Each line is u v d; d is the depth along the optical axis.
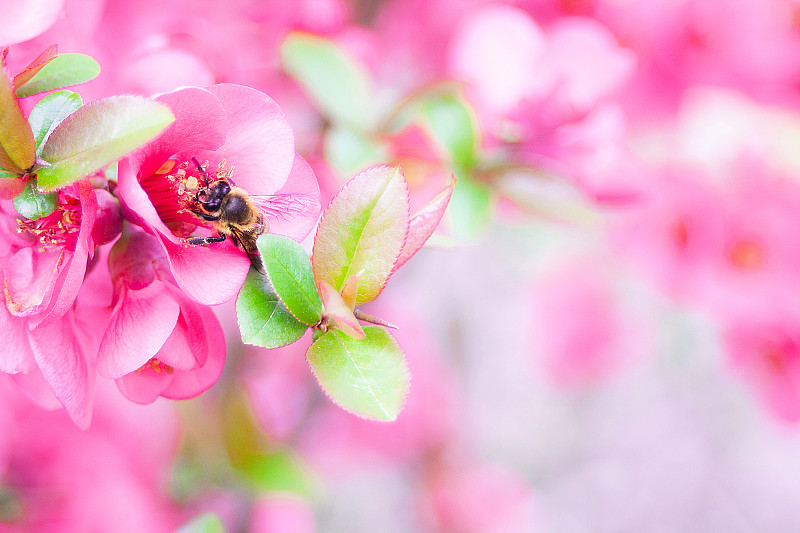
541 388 1.49
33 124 0.46
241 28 0.57
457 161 0.54
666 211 0.65
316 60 0.55
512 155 0.55
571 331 1.05
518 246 1.46
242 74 0.56
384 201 0.46
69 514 0.62
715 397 1.49
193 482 0.64
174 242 0.45
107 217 0.46
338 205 0.46
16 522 0.61
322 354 0.46
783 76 0.66
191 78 0.50
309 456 0.86
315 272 0.46
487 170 0.54
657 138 0.69
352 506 1.35
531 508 1.29
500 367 1.48
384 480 1.37
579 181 0.55
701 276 0.64
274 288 0.45
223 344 0.47
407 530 1.32
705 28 0.65
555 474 1.47
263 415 0.71
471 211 0.54
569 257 1.07
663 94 0.67
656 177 0.65
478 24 0.57
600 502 1.46
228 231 0.46
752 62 0.65
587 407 1.50
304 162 0.46
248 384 0.71
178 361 0.46
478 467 1.10
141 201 0.45
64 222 0.46
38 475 0.62
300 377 0.79
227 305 0.76
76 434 0.63
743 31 0.64
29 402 0.62
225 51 0.55
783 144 0.67
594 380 1.07
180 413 0.62
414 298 1.28
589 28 0.57
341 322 0.46
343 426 0.93
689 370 1.44
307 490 0.62
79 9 0.51
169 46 0.52
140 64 0.50
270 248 0.45
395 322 0.96
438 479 1.03
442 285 1.35
